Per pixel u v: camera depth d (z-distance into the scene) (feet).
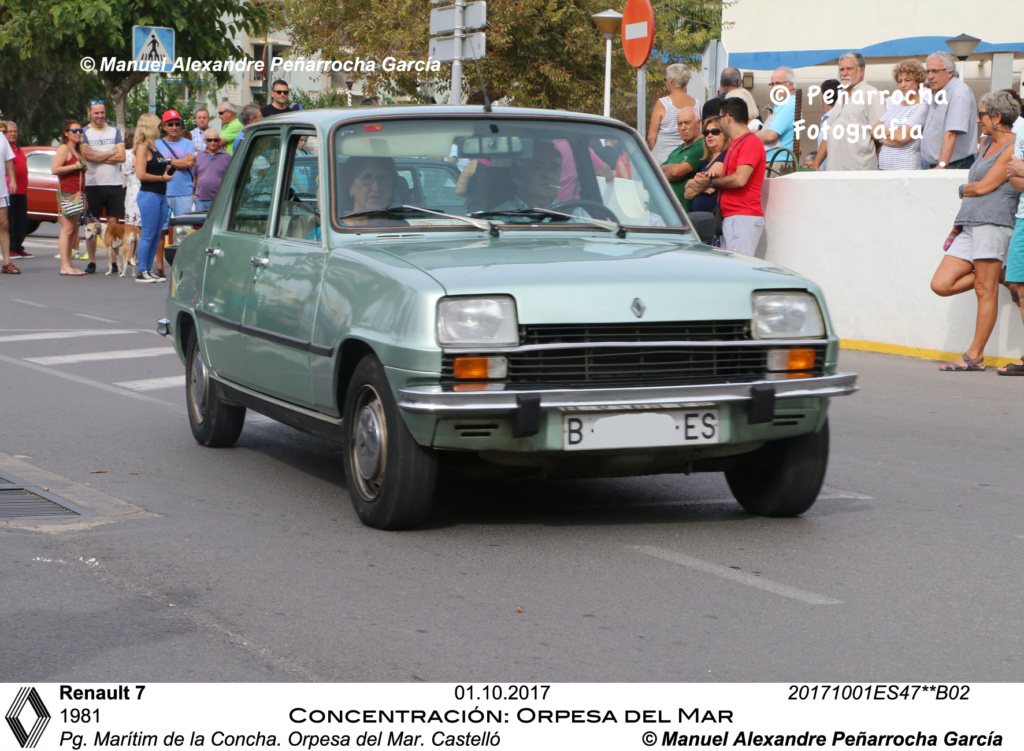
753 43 96.53
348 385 20.40
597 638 15.05
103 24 91.76
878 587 17.25
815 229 44.98
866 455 27.04
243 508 21.45
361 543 19.16
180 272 27.45
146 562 18.15
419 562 18.15
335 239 21.07
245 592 16.75
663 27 134.72
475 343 18.16
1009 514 21.81
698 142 44.19
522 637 15.06
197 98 186.09
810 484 20.48
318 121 22.68
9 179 68.33
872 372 38.63
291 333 21.52
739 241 42.11
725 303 19.01
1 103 169.68
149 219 64.18
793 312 19.38
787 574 17.80
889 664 14.34
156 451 26.30
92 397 32.94
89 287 61.57
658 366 18.71
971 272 39.11
